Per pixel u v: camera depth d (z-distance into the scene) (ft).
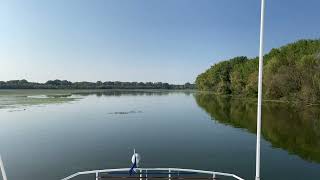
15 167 92.17
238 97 438.40
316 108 245.65
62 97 476.95
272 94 317.42
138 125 179.22
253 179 80.43
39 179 81.15
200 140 133.18
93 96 544.21
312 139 132.67
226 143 126.52
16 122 189.16
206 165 94.27
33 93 613.11
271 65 317.42
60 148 117.91
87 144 125.39
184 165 94.43
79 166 93.09
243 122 189.37
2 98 425.28
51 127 170.91
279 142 127.34
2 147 119.65
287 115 213.87
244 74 421.59
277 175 84.79
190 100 433.48
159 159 101.60
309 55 279.49
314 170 89.04
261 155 106.11
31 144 125.59
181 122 192.24
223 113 242.58
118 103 361.51
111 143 127.34
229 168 90.89
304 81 276.62
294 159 100.94
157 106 319.88
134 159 42.78
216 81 558.56
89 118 211.82
